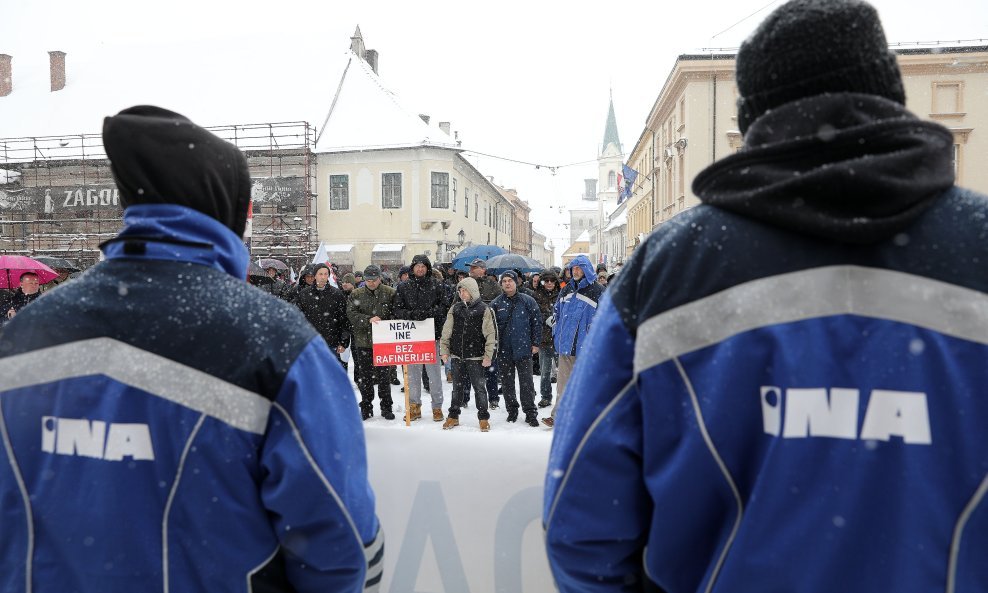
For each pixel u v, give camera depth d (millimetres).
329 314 7340
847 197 840
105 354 1132
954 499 816
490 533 2178
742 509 912
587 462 1019
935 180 843
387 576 2221
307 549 1158
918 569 820
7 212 26281
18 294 7027
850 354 859
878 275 860
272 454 1105
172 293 1148
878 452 838
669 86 24531
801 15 946
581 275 6613
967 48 21516
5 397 1175
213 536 1103
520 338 6852
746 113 1049
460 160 29516
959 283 835
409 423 6867
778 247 901
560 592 1140
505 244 49562
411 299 7227
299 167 26516
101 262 1256
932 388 828
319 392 1160
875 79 929
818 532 849
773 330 886
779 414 875
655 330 958
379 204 26703
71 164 26500
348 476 1187
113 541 1103
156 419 1105
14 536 1172
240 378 1111
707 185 997
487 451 2213
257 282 11328
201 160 1226
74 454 1133
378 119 27750
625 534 1030
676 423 940
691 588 978
